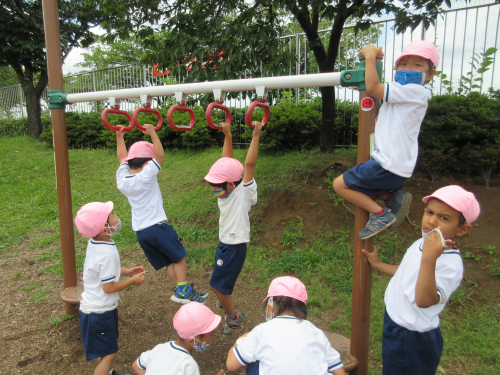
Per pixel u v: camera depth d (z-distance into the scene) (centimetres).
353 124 618
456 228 172
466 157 448
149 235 300
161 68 546
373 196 204
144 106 297
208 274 410
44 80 1169
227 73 454
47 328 312
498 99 491
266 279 387
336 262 393
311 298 343
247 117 239
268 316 190
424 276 162
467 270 359
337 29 511
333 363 179
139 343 297
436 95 517
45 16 319
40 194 663
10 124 1295
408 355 184
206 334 193
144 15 525
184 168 693
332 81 217
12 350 282
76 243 492
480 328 297
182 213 530
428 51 184
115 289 235
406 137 186
